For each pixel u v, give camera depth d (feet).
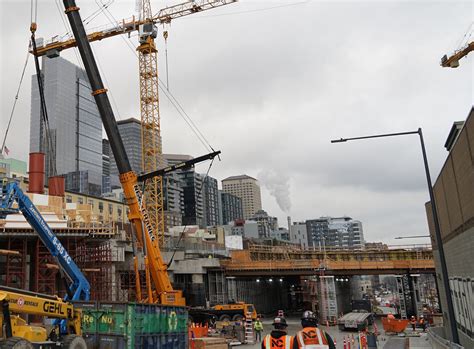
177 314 78.13
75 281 80.89
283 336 22.84
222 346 101.19
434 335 101.86
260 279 294.46
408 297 251.39
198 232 421.59
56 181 183.62
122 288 192.03
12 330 50.93
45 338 56.95
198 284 227.40
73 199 333.01
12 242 154.51
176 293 112.98
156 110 268.00
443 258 74.84
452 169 88.63
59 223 154.10
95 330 65.00
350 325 177.58
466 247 82.94
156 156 264.52
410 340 146.10
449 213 99.50
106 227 167.94
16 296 51.01
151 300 111.86
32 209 77.46
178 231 411.54
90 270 157.17
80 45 115.65
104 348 63.87
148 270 112.27
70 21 116.47
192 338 104.99
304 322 23.29
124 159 114.73
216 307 185.68
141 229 113.19
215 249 307.58
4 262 153.28
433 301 381.81
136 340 65.05
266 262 242.78
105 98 115.14
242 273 244.22
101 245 174.40
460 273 92.73
